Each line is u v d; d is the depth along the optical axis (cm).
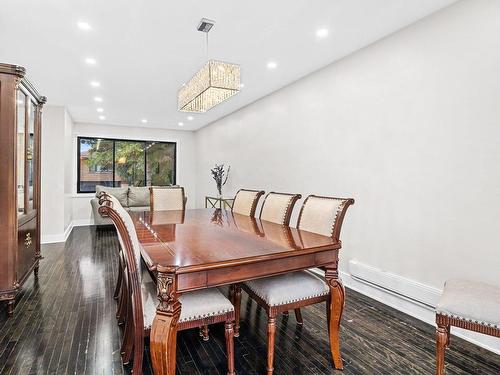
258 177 470
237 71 254
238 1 210
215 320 158
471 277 206
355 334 213
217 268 139
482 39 200
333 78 322
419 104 238
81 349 191
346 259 309
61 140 502
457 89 213
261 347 197
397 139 256
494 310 147
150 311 154
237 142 540
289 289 173
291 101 390
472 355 188
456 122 214
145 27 244
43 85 393
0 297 229
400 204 254
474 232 205
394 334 213
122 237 143
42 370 170
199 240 185
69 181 582
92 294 279
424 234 236
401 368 175
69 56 300
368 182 283
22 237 265
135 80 373
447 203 220
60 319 230
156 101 475
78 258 400
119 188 656
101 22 235
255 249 163
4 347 192
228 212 332
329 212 205
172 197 369
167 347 131
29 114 293
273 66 330
